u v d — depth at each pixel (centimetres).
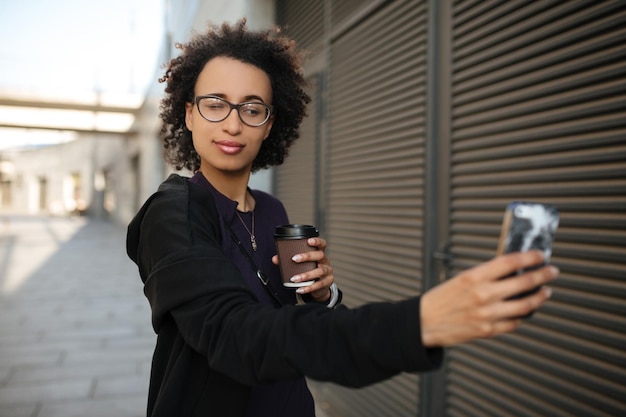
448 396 197
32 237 1502
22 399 304
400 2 238
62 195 3322
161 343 79
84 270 863
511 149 166
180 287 65
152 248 73
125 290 686
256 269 88
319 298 96
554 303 147
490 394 173
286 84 101
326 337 52
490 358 173
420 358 46
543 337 150
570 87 142
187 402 74
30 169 3862
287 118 111
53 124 1579
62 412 287
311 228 87
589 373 136
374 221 260
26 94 1470
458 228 194
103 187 2672
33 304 581
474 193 184
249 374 57
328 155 319
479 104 181
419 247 218
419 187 219
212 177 92
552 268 44
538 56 154
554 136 147
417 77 222
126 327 483
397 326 47
